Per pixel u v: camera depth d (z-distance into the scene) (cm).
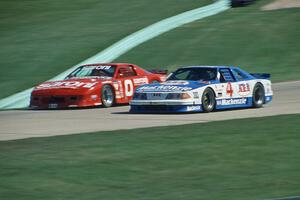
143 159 3197
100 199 2495
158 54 10325
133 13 13225
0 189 2639
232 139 3712
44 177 2836
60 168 3003
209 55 10356
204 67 5906
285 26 11862
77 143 3681
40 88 6706
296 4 13575
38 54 10162
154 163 3106
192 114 5469
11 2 15450
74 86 6581
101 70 6981
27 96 7588
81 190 2625
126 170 2967
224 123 4491
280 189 2627
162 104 5525
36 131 4428
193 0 14250
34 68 9275
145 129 4269
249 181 2759
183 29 11769
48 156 3278
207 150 3400
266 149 3406
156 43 10894
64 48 10519
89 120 5166
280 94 7456
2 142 3772
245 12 13038
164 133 4025
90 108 6581
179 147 3497
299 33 11438
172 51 10481
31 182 2748
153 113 5691
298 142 3581
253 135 3838
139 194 2564
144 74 7262
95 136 3969
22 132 4381
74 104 6506
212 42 10994
